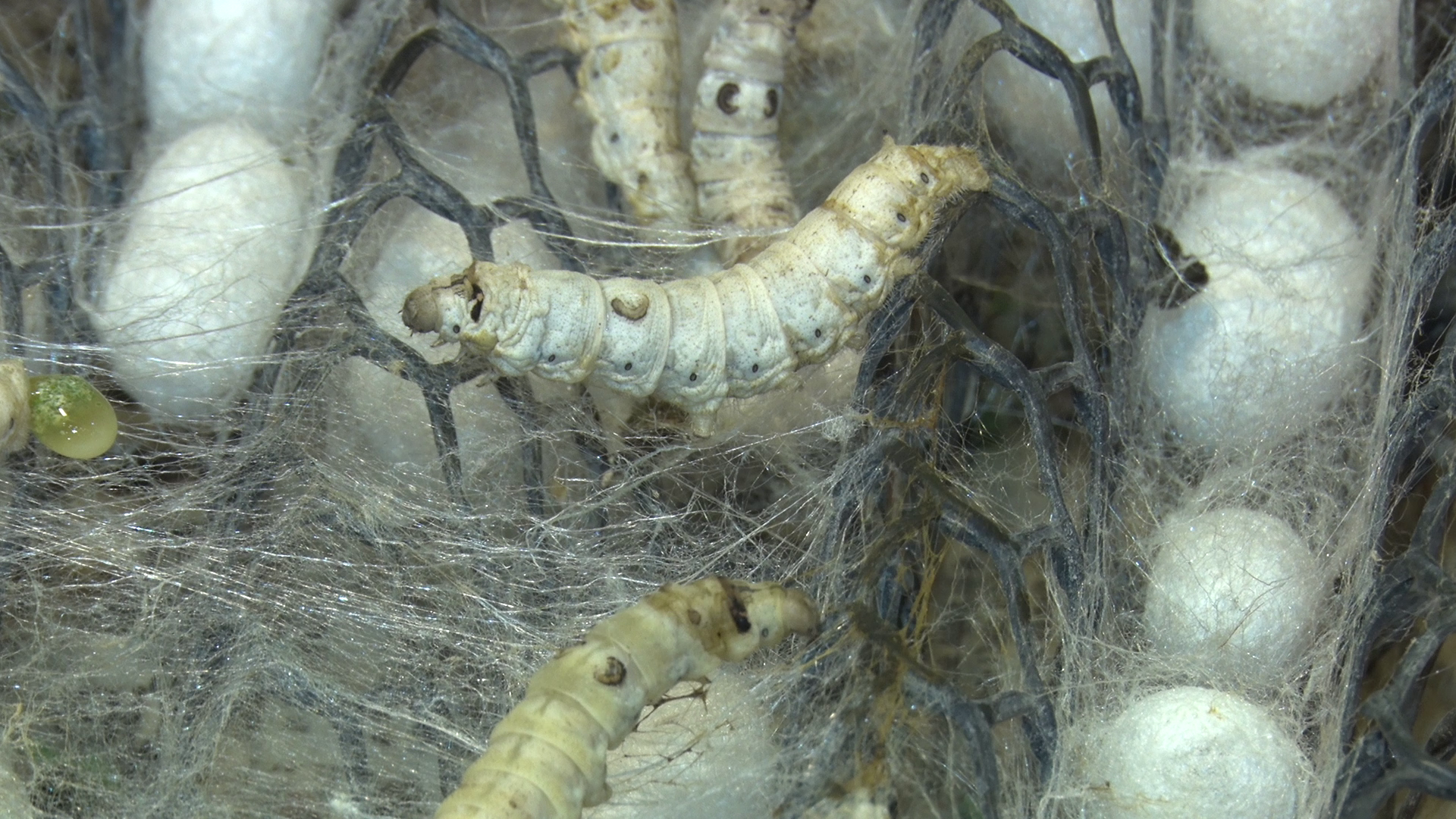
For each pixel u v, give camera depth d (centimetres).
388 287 32
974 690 32
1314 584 31
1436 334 32
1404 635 31
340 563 31
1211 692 30
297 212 33
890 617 30
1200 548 31
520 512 32
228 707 31
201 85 33
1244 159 32
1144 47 33
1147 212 32
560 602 31
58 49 34
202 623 31
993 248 34
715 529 32
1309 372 32
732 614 29
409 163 32
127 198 33
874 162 31
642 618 29
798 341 31
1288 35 32
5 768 30
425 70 34
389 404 32
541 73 33
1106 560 31
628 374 30
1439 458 31
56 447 31
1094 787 29
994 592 32
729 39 33
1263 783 29
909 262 31
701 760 30
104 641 31
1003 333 34
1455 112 32
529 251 32
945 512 29
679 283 31
